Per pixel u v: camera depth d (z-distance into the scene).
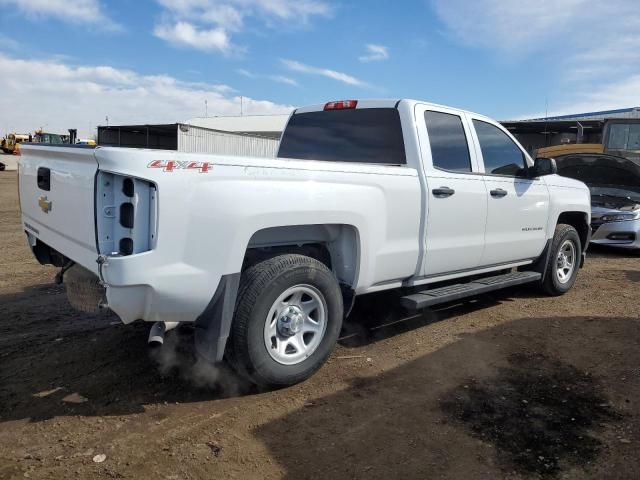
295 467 2.82
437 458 2.94
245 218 3.30
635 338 4.89
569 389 3.81
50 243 3.83
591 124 17.89
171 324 3.31
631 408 3.53
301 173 3.59
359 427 3.25
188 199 3.09
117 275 2.96
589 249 10.47
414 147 4.51
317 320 3.84
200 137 25.58
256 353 3.47
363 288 4.14
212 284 3.22
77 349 4.36
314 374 3.99
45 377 3.83
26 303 5.61
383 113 4.75
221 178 3.22
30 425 3.18
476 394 3.72
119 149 2.97
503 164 5.50
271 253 3.87
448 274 4.98
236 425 3.23
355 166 3.95
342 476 2.76
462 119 5.06
